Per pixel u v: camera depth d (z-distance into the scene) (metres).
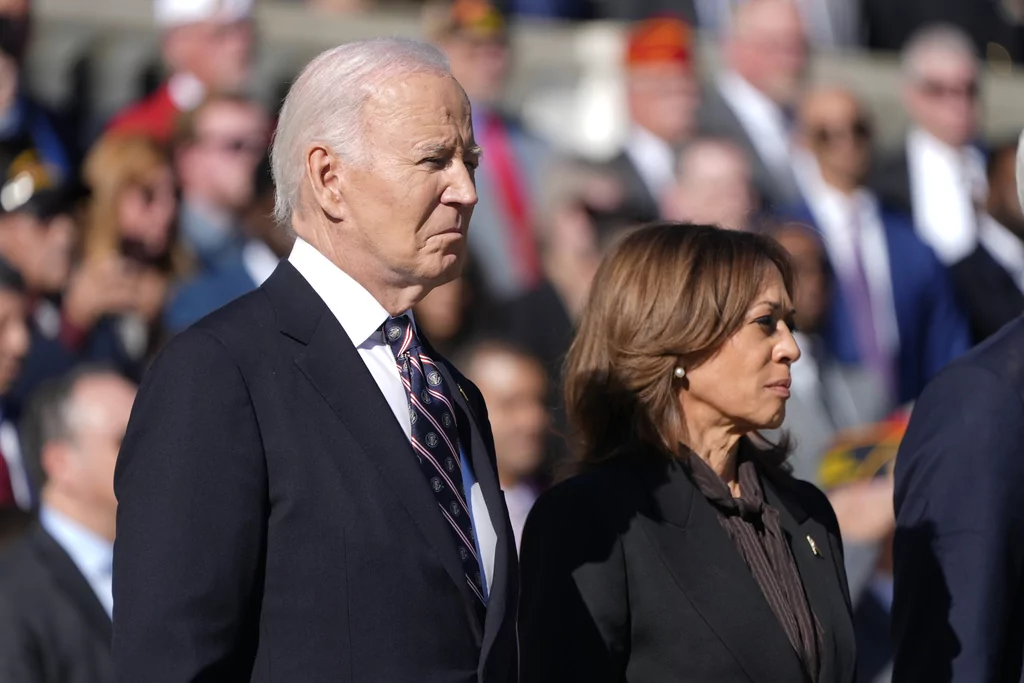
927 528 11.64
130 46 27.81
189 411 9.18
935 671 11.43
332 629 9.17
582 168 28.34
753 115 31.44
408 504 9.49
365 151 9.62
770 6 31.59
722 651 10.88
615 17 34.94
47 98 26.75
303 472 9.30
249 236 23.66
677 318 11.28
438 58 9.98
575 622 10.80
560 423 20.84
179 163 23.70
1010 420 11.55
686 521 11.20
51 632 15.30
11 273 20.05
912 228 30.11
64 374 19.17
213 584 8.97
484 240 27.61
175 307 22.48
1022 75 38.62
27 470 17.36
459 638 9.54
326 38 29.95
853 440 20.22
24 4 25.45
